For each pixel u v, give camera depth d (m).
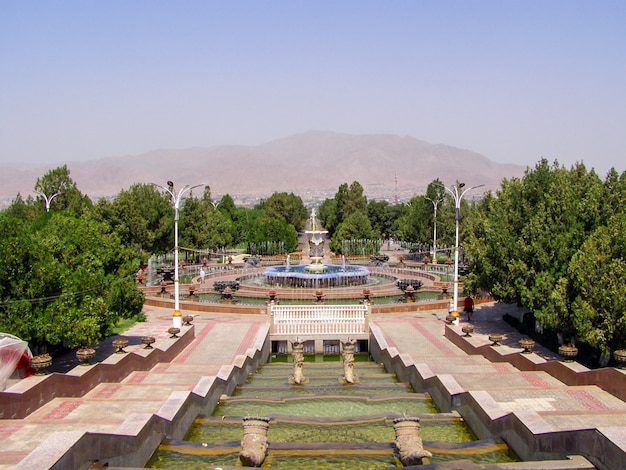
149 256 36.47
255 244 55.88
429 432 11.14
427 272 39.88
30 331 13.76
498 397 12.02
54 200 39.47
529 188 21.19
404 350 18.48
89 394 12.72
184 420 10.96
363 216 56.84
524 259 18.84
